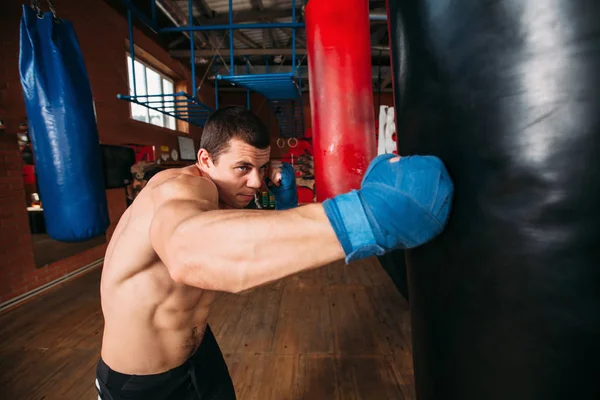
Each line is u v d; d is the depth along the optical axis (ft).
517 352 1.45
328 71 4.19
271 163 4.72
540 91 1.27
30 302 9.77
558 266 1.34
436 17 1.50
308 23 4.42
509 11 1.29
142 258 2.35
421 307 1.88
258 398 5.67
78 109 6.34
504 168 1.38
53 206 6.46
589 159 1.25
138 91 17.11
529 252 1.37
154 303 2.44
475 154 1.44
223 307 9.21
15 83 9.62
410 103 1.74
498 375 1.51
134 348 2.54
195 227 1.41
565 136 1.26
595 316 1.33
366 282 11.00
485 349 1.53
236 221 1.38
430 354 1.85
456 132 1.50
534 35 1.26
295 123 23.77
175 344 2.69
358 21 4.16
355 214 1.31
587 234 1.29
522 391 1.47
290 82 12.78
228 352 7.02
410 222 1.32
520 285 1.40
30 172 10.12
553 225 1.32
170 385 2.77
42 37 6.10
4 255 9.30
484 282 1.49
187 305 2.61
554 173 1.29
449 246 1.58
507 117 1.34
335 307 9.14
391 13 1.90
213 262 1.36
